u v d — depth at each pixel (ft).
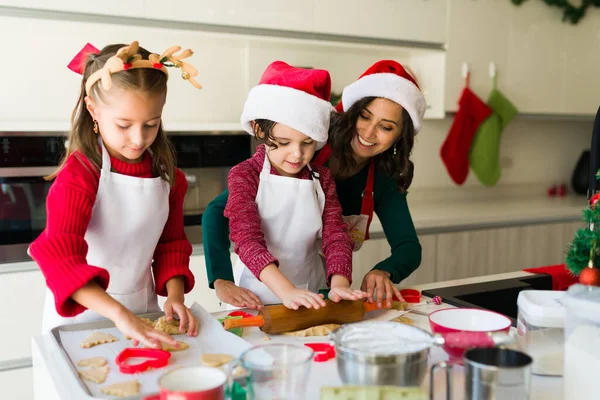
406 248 4.51
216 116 7.87
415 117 4.30
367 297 3.63
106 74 3.01
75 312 3.13
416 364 2.30
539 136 11.13
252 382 2.18
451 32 8.76
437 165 10.28
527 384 2.09
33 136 7.01
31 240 7.05
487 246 8.84
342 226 4.11
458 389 2.22
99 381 2.56
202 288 7.18
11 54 6.67
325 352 2.94
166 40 7.44
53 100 6.95
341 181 4.73
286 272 4.22
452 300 3.88
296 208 4.01
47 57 6.85
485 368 2.06
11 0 6.15
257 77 8.02
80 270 3.02
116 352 2.93
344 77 8.66
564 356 2.44
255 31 7.41
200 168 8.04
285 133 3.70
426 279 8.42
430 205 9.73
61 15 6.39
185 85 7.62
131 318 2.96
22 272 6.31
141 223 3.60
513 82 9.49
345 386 2.16
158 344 2.88
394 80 4.18
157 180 3.65
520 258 9.14
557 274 4.73
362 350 2.29
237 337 3.04
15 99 6.75
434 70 8.95
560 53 9.82
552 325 2.65
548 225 9.28
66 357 2.83
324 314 3.32
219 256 4.21
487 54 9.16
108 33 7.12
